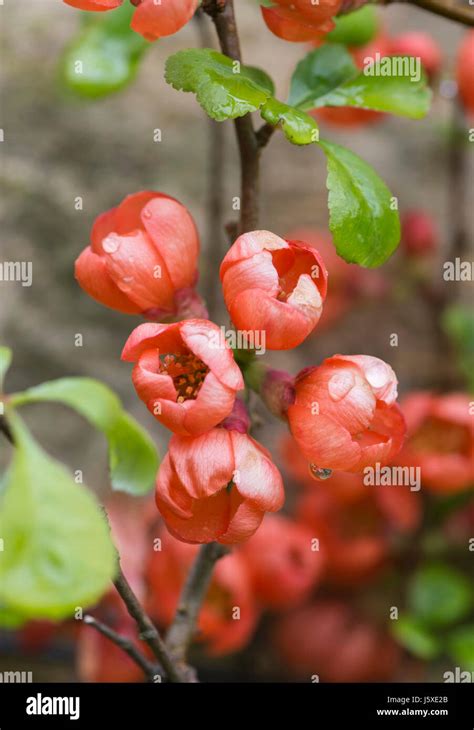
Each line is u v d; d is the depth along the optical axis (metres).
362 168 0.38
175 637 0.42
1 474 0.58
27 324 0.62
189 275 0.39
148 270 0.38
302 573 0.52
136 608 0.39
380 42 0.53
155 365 0.36
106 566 0.32
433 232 0.63
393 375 0.37
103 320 0.63
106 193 0.64
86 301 0.63
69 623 0.54
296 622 0.60
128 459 0.40
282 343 0.36
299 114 0.37
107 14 0.49
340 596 0.60
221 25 0.39
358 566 0.57
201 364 0.38
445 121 0.65
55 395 0.38
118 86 0.48
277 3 0.38
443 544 0.59
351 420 0.37
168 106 0.66
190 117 0.66
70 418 0.62
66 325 0.63
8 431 0.36
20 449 0.33
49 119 0.64
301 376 0.38
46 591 0.32
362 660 0.58
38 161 0.64
